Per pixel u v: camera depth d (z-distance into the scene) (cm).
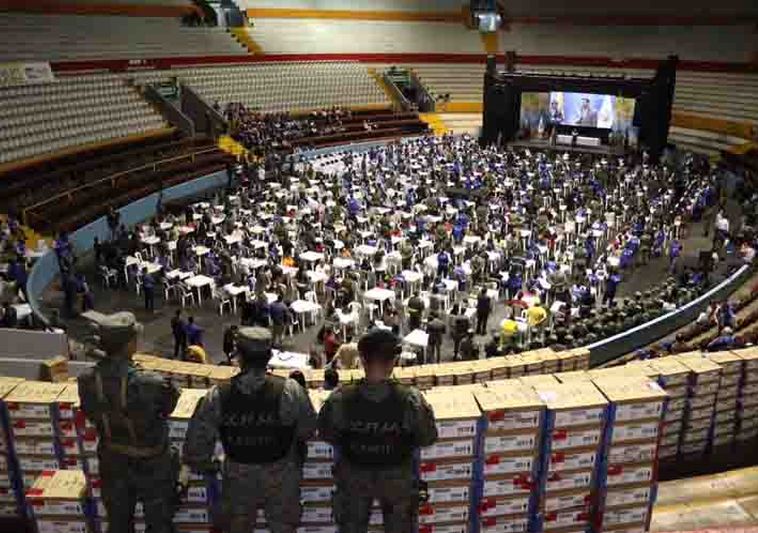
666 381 900
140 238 3011
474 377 1340
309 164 4500
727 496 779
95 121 4141
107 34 4994
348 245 3047
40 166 3528
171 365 1439
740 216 3847
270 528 522
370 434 499
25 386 730
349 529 529
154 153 4247
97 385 495
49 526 643
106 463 514
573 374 705
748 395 955
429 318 2233
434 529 628
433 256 2852
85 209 3369
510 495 627
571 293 2619
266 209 3478
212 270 2708
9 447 719
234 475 501
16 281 2447
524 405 606
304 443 528
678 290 2547
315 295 2612
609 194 3962
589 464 627
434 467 611
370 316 2503
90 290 2777
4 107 3672
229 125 4941
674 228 3509
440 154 4897
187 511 611
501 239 3105
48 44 4453
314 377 1172
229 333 2080
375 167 4481
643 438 628
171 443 545
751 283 2755
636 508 646
